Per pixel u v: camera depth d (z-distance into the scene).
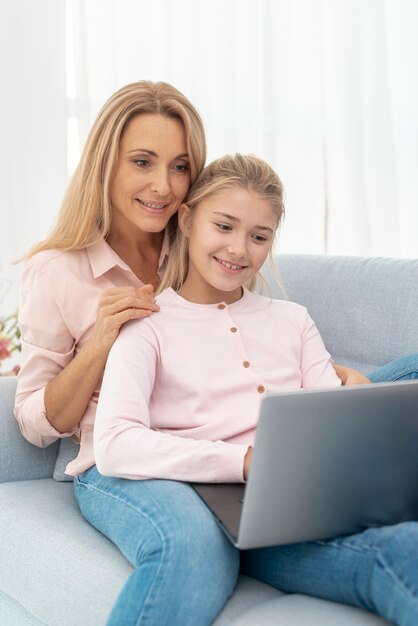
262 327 1.57
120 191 1.59
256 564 1.26
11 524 1.45
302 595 1.19
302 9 2.99
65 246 1.61
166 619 1.11
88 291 1.58
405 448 1.17
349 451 1.12
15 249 2.46
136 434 1.31
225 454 1.27
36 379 1.60
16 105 2.44
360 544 1.12
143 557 1.16
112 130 1.57
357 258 1.92
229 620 1.15
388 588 1.05
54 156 2.49
